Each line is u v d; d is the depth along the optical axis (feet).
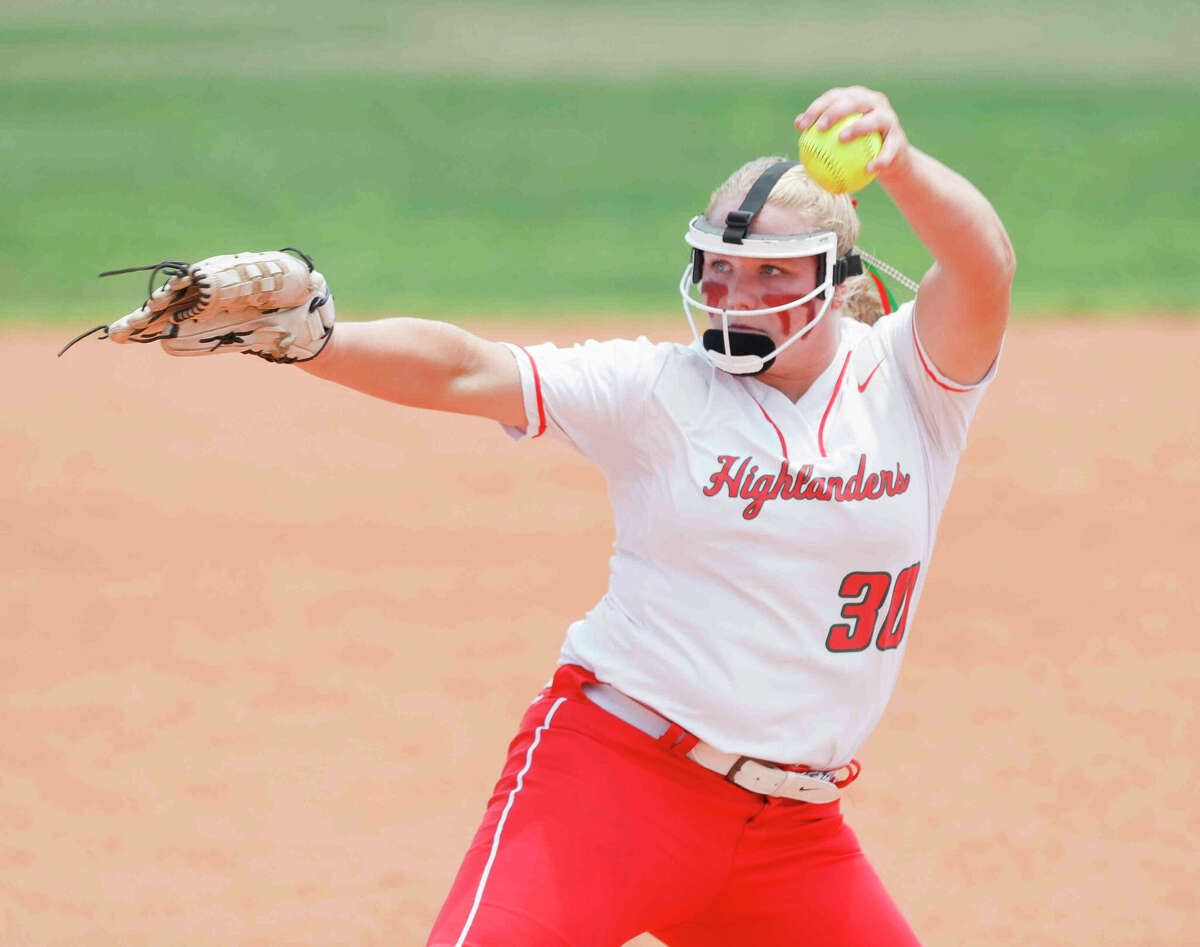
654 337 162.71
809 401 39.50
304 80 348.79
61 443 129.29
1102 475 124.16
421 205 240.12
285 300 35.81
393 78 354.13
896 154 34.81
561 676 41.27
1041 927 62.85
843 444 39.17
